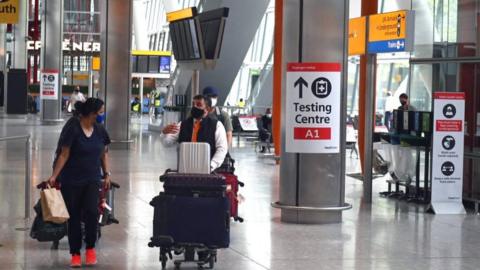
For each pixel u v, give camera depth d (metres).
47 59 45.09
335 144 12.99
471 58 15.22
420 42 16.69
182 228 9.18
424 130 15.46
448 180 14.43
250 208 14.66
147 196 15.91
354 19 16.30
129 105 29.34
